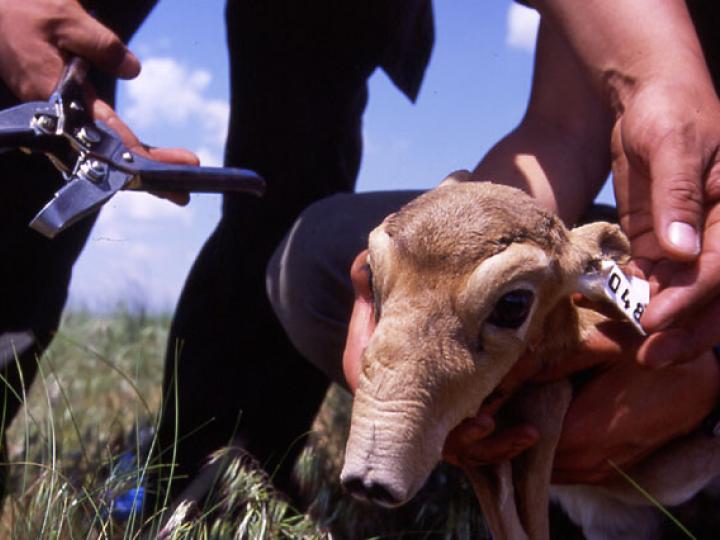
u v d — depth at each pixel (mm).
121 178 498
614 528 641
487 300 463
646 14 551
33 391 1023
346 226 681
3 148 492
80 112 500
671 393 536
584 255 500
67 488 611
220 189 527
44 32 524
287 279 689
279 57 798
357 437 445
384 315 465
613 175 570
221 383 747
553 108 677
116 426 919
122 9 733
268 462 727
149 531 604
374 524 724
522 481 529
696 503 625
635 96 541
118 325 1304
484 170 646
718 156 507
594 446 542
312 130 811
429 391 452
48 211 479
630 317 497
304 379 758
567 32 578
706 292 489
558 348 516
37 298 725
